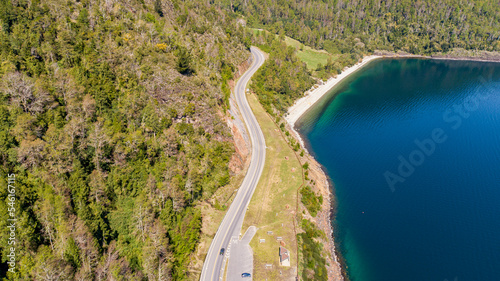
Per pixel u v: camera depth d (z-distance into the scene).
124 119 112.38
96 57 121.31
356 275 100.12
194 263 96.19
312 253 100.69
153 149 110.19
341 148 164.25
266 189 125.00
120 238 91.56
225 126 137.50
